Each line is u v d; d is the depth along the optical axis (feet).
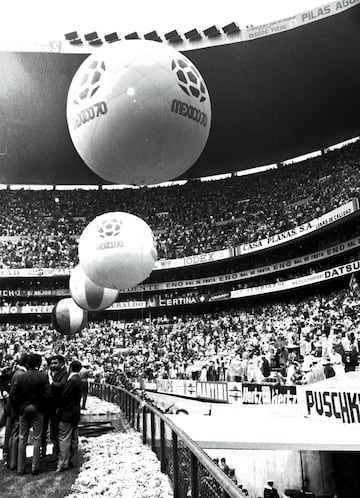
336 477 36.47
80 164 140.77
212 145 129.39
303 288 104.27
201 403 57.77
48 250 128.26
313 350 57.47
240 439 23.65
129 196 146.20
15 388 21.40
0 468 22.33
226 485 7.36
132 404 35.47
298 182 120.88
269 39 91.61
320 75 100.22
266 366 54.75
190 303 115.24
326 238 101.86
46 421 24.57
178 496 14.78
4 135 123.95
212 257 114.32
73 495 16.83
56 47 96.43
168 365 80.48
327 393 30.07
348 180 102.32
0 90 105.91
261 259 116.06
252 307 114.52
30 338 109.50
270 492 38.06
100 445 26.27
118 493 16.72
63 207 144.56
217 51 95.50
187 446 12.25
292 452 39.58
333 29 87.30
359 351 48.96
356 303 72.54
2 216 139.85
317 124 119.75
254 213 123.85
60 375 24.88
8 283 127.44
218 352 79.10
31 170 143.33
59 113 114.62
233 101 110.11
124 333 109.81
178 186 143.02
